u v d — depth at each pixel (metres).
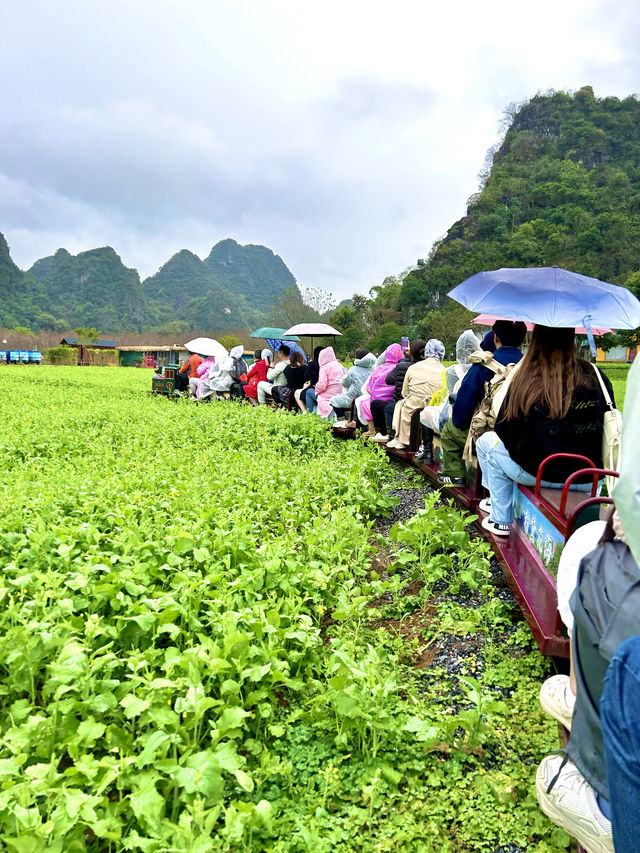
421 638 4.63
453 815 3.04
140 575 4.64
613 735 1.66
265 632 3.91
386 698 3.51
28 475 7.55
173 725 3.18
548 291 4.39
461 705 3.82
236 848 2.79
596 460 4.40
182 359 68.31
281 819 2.99
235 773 2.87
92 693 3.40
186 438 10.48
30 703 3.71
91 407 14.98
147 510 6.12
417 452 8.90
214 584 4.72
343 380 12.19
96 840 2.82
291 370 13.96
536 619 3.68
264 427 10.96
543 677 3.97
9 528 5.35
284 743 3.52
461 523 5.76
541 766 2.63
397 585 5.03
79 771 2.86
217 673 3.56
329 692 3.56
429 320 76.44
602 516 3.39
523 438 4.41
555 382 4.23
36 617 4.05
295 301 66.62
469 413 6.15
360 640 4.43
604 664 1.91
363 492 7.41
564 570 3.07
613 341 47.47
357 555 5.82
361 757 3.38
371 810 3.02
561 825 2.51
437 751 3.40
